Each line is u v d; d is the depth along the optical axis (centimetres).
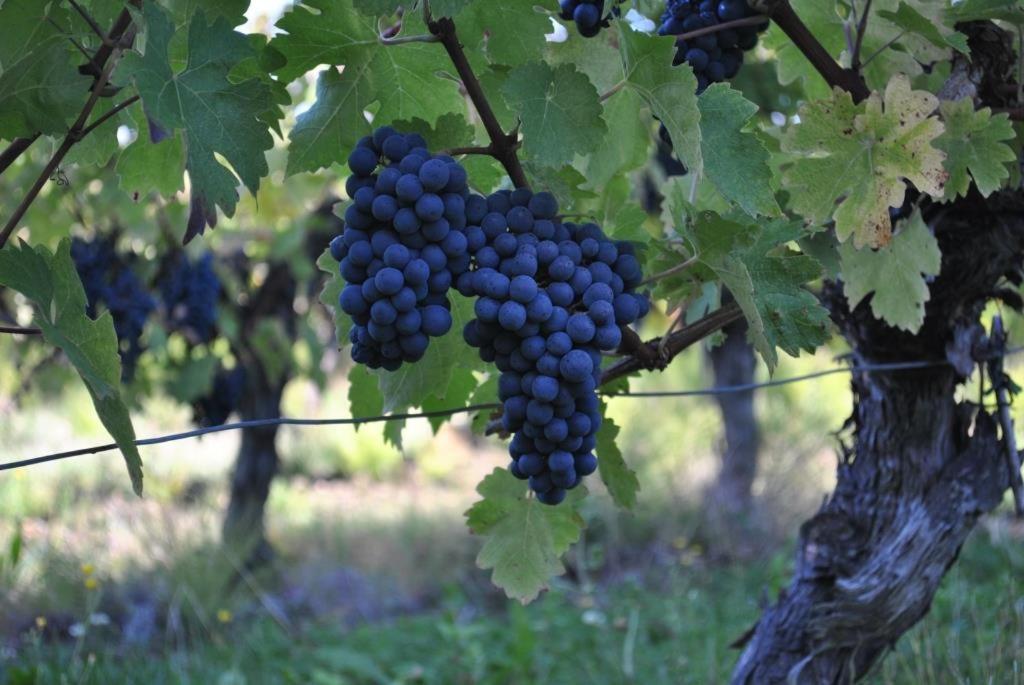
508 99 173
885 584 258
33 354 650
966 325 252
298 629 672
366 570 811
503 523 219
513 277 168
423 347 172
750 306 187
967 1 202
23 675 462
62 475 978
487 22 193
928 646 317
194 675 534
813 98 256
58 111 183
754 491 870
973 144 204
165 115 162
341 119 205
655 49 179
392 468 1364
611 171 235
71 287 177
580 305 175
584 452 179
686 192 264
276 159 524
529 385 169
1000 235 234
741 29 208
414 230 165
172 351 684
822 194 206
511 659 539
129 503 866
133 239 552
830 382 1109
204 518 753
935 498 257
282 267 683
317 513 993
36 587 624
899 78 195
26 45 185
